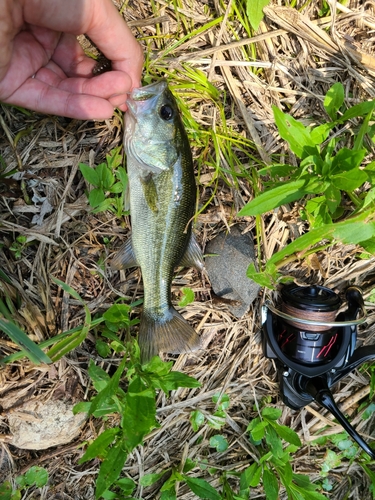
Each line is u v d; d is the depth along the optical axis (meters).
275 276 0.29
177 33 0.29
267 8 0.30
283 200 0.26
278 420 0.35
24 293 0.28
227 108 0.31
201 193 0.31
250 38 0.30
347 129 0.32
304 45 0.31
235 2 0.30
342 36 0.32
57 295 0.29
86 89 0.25
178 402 0.32
